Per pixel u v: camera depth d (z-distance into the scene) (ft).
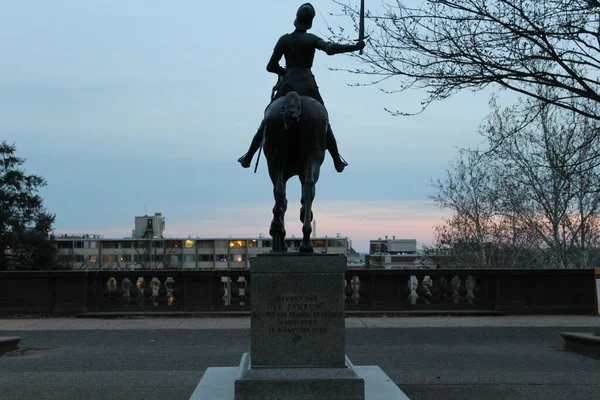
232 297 56.59
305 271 21.97
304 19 25.12
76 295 55.77
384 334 45.98
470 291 64.13
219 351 39.40
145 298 56.59
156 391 27.89
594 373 31.94
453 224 118.32
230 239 301.22
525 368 33.45
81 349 40.37
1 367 34.06
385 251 355.15
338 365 21.74
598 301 56.29
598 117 43.32
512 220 98.32
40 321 52.90
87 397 26.81
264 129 24.52
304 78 24.77
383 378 24.98
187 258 299.58
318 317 21.90
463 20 43.60
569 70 42.63
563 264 87.20
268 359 21.76
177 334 46.26
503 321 52.29
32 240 171.01
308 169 23.29
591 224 89.15
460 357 37.01
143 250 287.48
